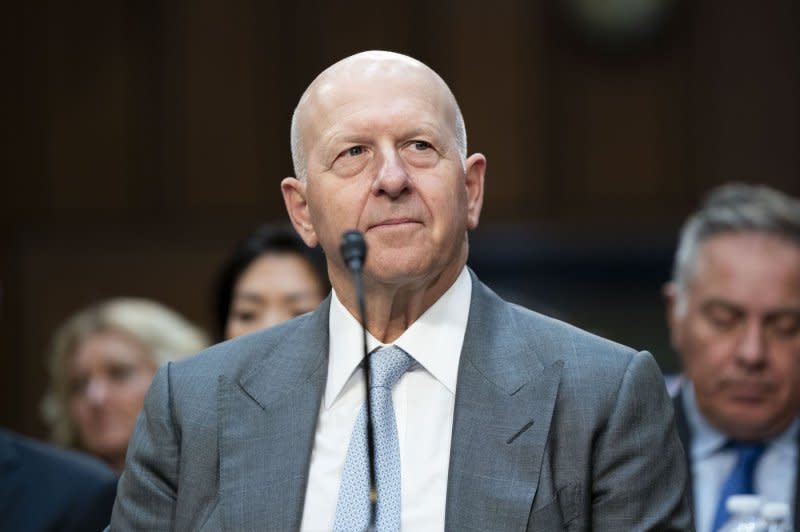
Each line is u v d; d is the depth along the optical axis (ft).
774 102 61.98
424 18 62.90
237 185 63.52
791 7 61.87
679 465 19.21
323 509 18.76
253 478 19.04
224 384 20.01
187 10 63.62
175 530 19.21
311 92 19.93
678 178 62.39
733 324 31.86
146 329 42.60
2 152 63.93
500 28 62.80
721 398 31.94
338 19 62.95
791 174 61.77
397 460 18.83
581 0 62.34
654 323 62.23
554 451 18.61
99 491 34.17
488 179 62.85
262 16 63.31
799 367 31.73
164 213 63.77
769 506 27.12
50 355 43.47
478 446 18.63
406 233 18.80
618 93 62.69
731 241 32.17
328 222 19.25
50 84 63.77
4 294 63.77
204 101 63.52
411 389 19.53
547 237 62.49
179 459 19.77
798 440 32.09
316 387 19.75
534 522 18.04
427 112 19.22
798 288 31.60
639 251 62.39
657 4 62.03
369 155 19.16
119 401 41.88
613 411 18.84
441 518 18.31
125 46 63.62
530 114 62.80
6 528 33.27
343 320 20.11
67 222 63.82
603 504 18.49
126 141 63.72
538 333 19.88
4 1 63.77
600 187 62.64
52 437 43.73
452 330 19.83
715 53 62.28
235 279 35.81
